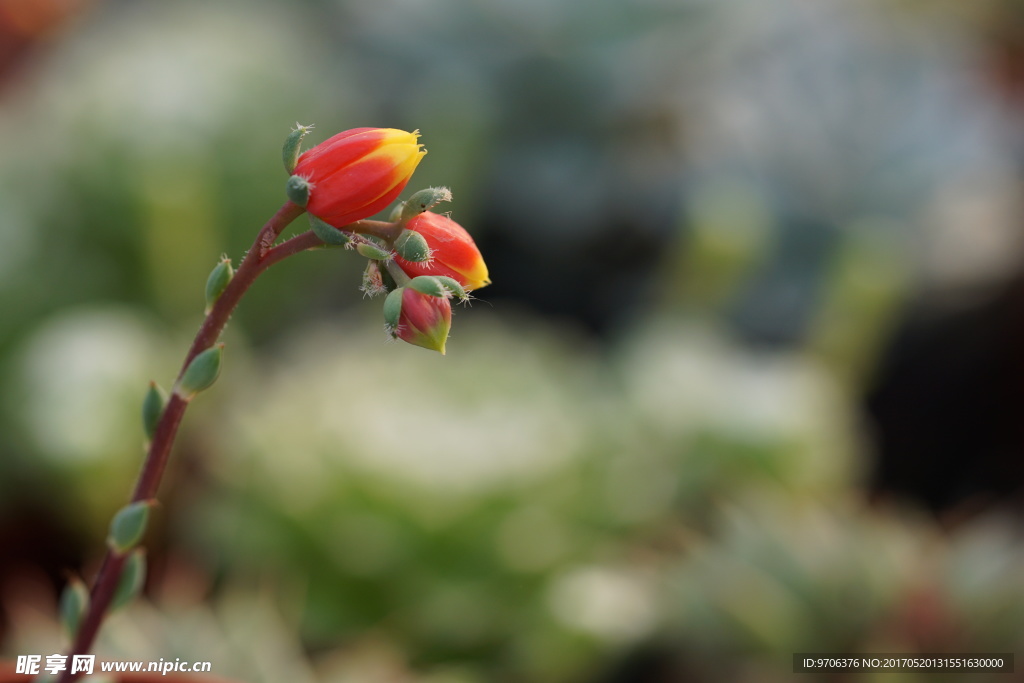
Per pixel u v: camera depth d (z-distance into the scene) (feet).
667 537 1.98
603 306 2.90
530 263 2.97
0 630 1.92
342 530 1.76
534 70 3.05
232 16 2.90
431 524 1.74
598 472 1.90
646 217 2.94
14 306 2.18
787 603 1.62
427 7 3.13
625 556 1.93
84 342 1.97
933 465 2.70
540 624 1.74
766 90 3.03
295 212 1.07
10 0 3.23
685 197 2.94
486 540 1.77
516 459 1.78
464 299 1.08
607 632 1.73
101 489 1.91
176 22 2.81
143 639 1.37
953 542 1.77
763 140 2.96
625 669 1.90
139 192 2.23
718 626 1.66
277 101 2.49
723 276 2.47
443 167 2.65
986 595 1.57
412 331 1.07
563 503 1.84
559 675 1.77
